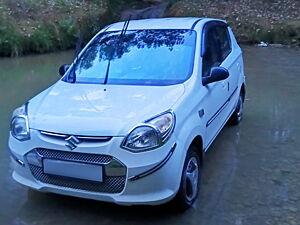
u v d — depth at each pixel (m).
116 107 3.25
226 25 5.50
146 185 2.95
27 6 14.74
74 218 3.32
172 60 3.92
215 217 3.27
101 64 4.09
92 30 15.33
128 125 2.99
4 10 13.83
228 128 5.55
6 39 12.44
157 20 4.70
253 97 7.14
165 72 3.81
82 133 3.00
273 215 3.29
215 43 4.70
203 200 3.56
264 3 17.06
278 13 15.92
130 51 4.13
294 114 6.12
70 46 14.14
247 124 5.70
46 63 11.27
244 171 4.14
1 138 5.23
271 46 13.49
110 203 3.53
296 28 13.81
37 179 3.26
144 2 20.80
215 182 3.90
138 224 3.20
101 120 3.06
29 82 8.72
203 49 4.12
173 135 3.07
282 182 3.88
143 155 2.91
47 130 3.12
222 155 4.59
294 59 10.82
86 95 3.55
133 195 2.97
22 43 12.75
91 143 2.97
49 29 13.87
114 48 4.23
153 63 3.93
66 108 3.33
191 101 3.47
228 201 3.53
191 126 3.33
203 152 3.70
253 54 11.87
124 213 3.37
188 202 3.38
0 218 3.34
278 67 9.78
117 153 2.92
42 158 3.12
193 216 3.30
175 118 3.14
